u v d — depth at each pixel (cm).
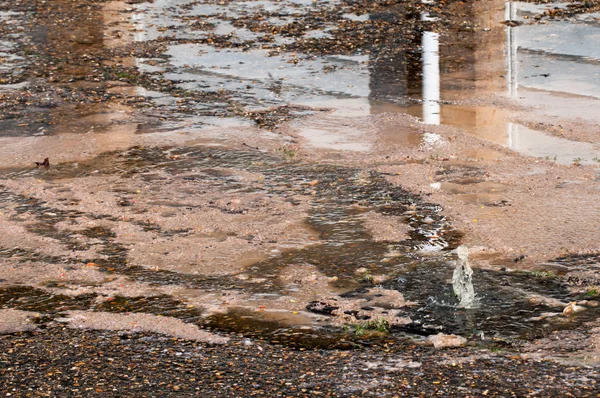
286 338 853
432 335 850
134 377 766
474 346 824
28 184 1339
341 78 1969
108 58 2167
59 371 780
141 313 916
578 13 2448
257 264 1045
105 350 827
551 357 789
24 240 1127
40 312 926
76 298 961
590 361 777
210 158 1454
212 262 1052
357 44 2244
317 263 1044
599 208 1173
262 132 1597
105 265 1051
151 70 2066
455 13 2506
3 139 1575
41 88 1916
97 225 1175
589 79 1875
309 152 1471
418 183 1299
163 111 1745
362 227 1147
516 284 964
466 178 1317
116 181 1349
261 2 2720
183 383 753
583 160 1382
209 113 1730
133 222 1183
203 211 1216
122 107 1777
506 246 1062
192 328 876
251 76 2003
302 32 2369
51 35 2388
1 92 1884
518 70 1973
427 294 950
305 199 1254
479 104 1727
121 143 1545
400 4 2616
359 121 1645
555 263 1014
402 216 1180
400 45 2223
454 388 730
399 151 1458
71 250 1094
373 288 970
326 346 833
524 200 1216
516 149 1448
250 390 738
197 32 2406
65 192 1304
